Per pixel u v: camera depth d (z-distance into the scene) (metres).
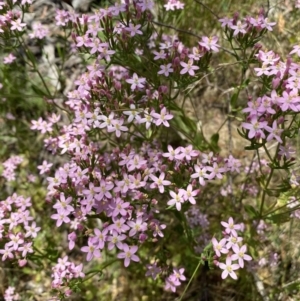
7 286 0.46
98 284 0.45
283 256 0.43
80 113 0.38
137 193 0.36
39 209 0.48
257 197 0.45
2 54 0.52
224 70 0.50
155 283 0.44
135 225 0.35
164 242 0.43
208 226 0.44
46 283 0.46
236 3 0.50
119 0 0.43
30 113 0.51
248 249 0.42
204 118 0.50
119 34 0.39
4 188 0.49
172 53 0.39
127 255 0.35
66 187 0.37
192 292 0.44
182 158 0.36
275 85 0.35
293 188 0.39
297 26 0.48
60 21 0.45
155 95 0.39
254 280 0.42
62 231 0.47
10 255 0.38
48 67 0.52
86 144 0.38
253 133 0.34
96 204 0.36
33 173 0.50
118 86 0.38
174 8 0.44
